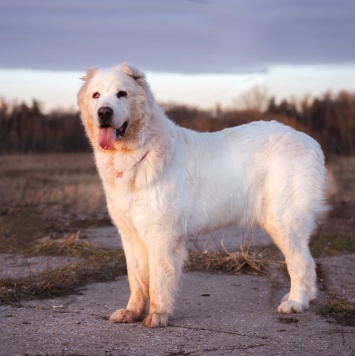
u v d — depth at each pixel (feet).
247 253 26.58
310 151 20.26
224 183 19.48
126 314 18.45
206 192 19.27
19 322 18.28
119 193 18.17
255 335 17.01
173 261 18.34
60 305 20.27
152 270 18.16
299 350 15.70
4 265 26.61
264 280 24.14
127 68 18.45
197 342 16.42
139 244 18.75
